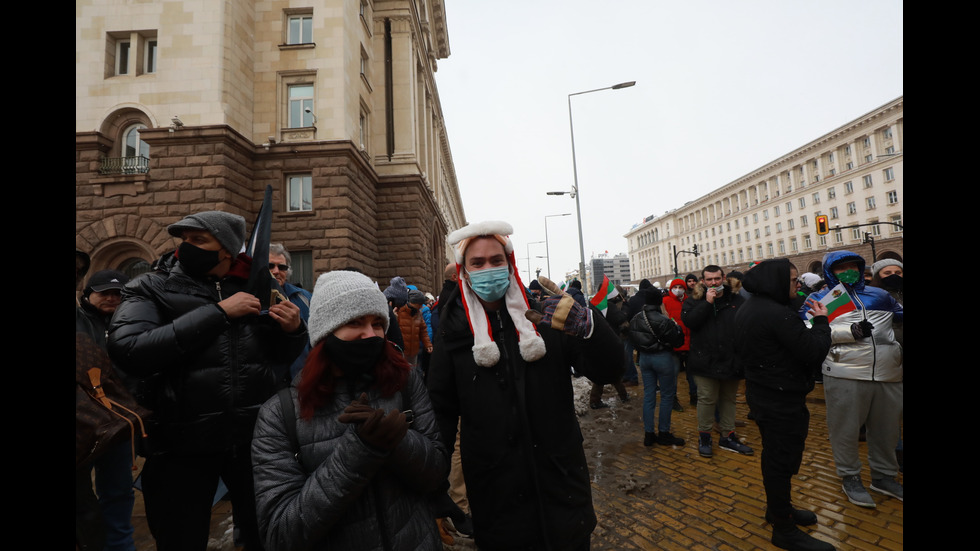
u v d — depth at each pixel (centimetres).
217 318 171
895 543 258
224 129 1195
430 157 2666
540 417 156
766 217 6662
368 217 1577
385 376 144
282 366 235
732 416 436
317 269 1317
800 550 252
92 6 1250
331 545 124
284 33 1402
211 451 177
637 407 642
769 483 265
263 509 121
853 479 312
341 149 1338
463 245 170
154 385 180
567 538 149
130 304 174
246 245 224
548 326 165
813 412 540
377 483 132
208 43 1241
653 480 371
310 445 131
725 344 405
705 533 282
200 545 177
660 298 466
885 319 307
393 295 423
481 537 158
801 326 258
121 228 1158
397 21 1941
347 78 1410
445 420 172
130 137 1246
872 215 4841
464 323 169
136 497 369
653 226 10338
